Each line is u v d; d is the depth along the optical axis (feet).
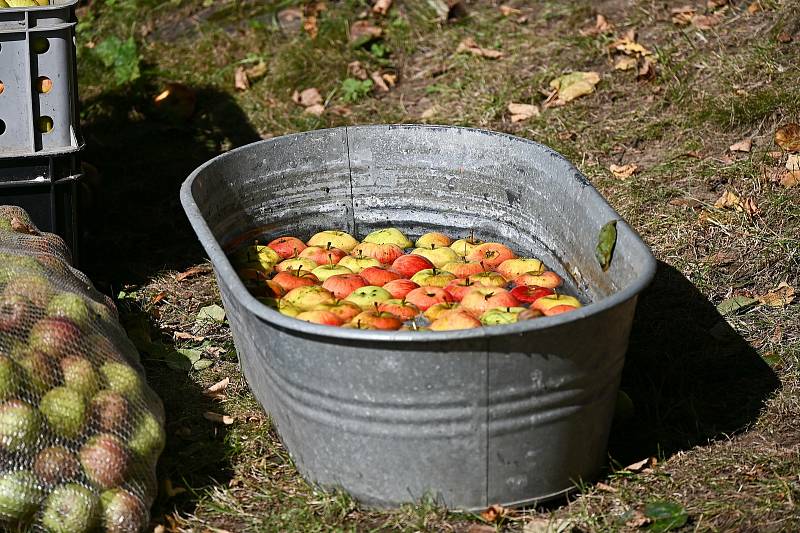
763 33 18.34
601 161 16.40
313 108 19.22
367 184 13.41
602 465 10.05
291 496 9.85
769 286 13.37
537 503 9.50
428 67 20.06
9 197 12.73
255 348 10.00
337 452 9.32
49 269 10.59
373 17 21.48
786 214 14.40
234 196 12.52
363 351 8.54
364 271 11.68
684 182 15.55
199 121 19.24
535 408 8.91
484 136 12.76
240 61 20.74
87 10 23.27
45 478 8.76
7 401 8.81
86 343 9.57
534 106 18.02
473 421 8.83
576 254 11.30
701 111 16.87
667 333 12.66
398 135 13.19
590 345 8.83
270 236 13.04
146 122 19.26
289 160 12.98
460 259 12.31
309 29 21.21
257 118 19.15
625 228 10.09
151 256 15.21
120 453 9.04
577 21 20.29
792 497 9.52
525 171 12.35
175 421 11.23
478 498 9.28
